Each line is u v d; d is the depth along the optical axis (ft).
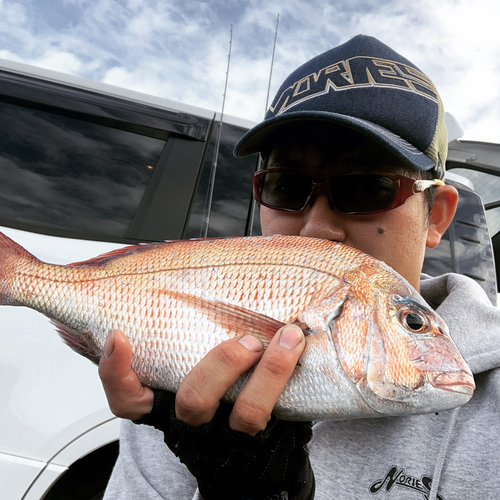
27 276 1.23
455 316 1.47
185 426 1.03
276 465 1.05
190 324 1.08
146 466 1.55
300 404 1.00
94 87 2.95
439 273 3.30
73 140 2.84
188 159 2.90
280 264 1.08
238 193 2.92
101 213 2.72
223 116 3.07
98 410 2.19
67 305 1.19
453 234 3.41
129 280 1.16
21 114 2.84
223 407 1.12
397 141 1.30
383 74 1.38
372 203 1.30
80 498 2.24
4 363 2.19
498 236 4.88
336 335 1.00
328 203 1.33
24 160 2.76
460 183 3.55
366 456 1.26
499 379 1.24
